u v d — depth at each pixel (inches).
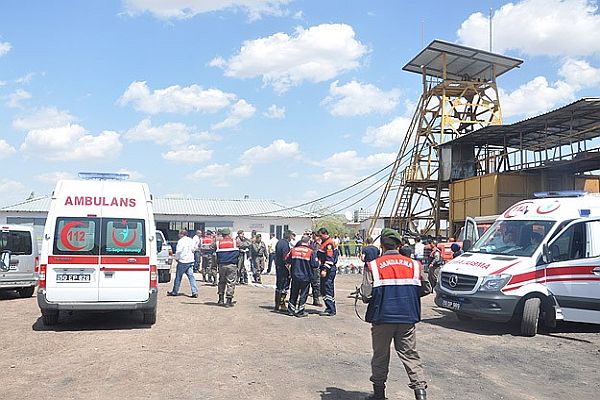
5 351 365.7
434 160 1379.2
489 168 1221.7
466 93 1379.2
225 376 305.9
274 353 368.2
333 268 550.6
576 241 475.2
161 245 887.7
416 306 259.8
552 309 461.1
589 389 303.4
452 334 456.1
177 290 689.6
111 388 281.1
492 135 1125.7
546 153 1064.2
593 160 888.9
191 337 417.4
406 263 262.2
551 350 402.0
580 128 1009.5
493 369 341.7
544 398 284.0
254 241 897.5
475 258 494.0
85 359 343.3
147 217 458.9
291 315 535.8
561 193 546.6
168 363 334.0
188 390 278.4
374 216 1530.5
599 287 466.0
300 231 2038.6
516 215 520.4
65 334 425.7
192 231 1988.2
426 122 1430.9
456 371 333.4
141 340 403.9
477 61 1355.8
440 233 1293.1
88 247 443.2
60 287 436.5
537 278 458.3
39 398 263.7
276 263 573.6
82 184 453.4
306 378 305.6
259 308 586.2
